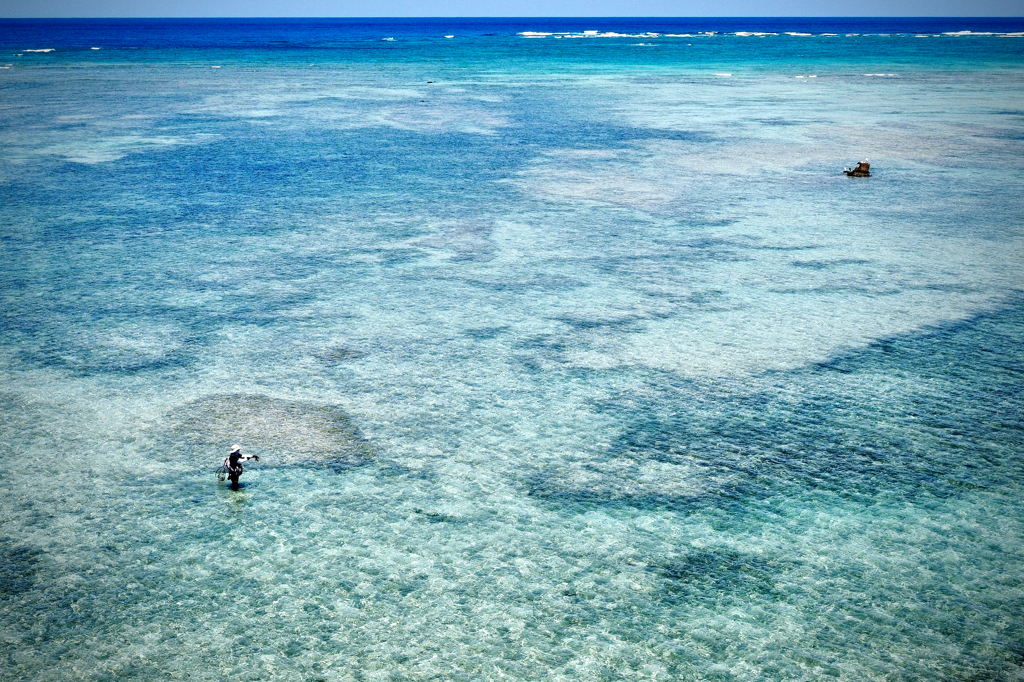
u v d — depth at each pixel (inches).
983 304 1111.0
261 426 780.6
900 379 893.8
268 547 606.5
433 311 1085.1
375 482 695.1
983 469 722.2
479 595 559.2
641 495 681.0
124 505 654.5
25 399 824.3
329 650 506.9
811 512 659.4
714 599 558.3
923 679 489.1
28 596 550.6
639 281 1208.2
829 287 1180.5
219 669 490.6
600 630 527.8
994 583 575.8
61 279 1187.9
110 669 489.4
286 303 1106.7
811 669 496.4
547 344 983.0
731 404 837.8
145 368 899.4
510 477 705.6
